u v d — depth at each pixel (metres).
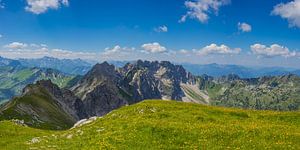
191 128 41.97
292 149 34.38
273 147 34.88
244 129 42.41
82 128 53.09
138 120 49.12
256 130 41.88
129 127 43.72
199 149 34.78
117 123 49.56
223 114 58.91
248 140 37.53
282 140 37.97
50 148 42.94
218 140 37.78
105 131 45.91
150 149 35.66
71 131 52.50
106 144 38.22
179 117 52.62
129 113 59.47
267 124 49.41
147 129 41.47
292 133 41.22
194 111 57.25
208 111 59.09
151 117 53.12
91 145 39.78
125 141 38.72
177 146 36.25
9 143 51.22
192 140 38.06
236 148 34.62
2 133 60.44
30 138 55.78
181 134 39.84
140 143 37.78
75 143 43.12
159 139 38.72
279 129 44.22
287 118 57.06
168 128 41.44
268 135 39.66
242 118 56.75
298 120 55.84
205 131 40.56
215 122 50.38
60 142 45.94
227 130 41.31
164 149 35.50
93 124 54.97
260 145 35.50
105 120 58.91
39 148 43.72
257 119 56.62
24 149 44.09
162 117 53.19
